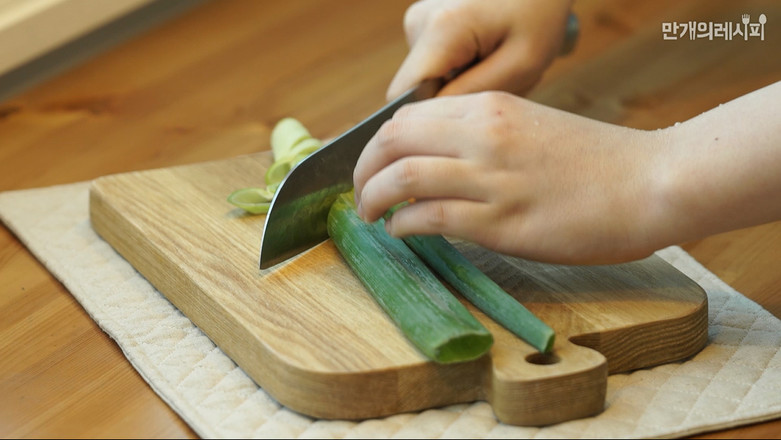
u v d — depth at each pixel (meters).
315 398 0.72
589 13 1.26
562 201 0.74
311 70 1.17
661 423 0.72
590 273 0.80
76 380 0.77
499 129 0.74
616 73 1.13
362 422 0.73
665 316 0.76
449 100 0.77
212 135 1.06
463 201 0.75
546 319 0.76
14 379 0.77
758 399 0.74
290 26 1.27
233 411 0.74
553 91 1.10
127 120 1.08
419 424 0.72
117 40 1.23
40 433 0.73
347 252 0.80
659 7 1.28
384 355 0.73
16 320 0.83
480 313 0.76
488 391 0.73
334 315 0.76
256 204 0.87
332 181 0.82
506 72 0.94
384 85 1.14
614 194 0.74
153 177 0.91
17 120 1.08
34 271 0.87
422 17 0.96
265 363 0.74
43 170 1.00
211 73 1.16
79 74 1.16
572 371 0.71
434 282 0.77
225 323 0.77
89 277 0.85
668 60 1.15
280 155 0.94
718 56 1.16
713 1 1.29
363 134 0.84
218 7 1.32
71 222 0.92
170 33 1.25
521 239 0.75
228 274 0.80
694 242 0.90
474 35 0.93
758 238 0.90
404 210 0.77
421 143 0.75
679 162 0.74
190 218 0.86
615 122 1.05
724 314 0.81
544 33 0.95
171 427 0.74
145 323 0.81
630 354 0.76
